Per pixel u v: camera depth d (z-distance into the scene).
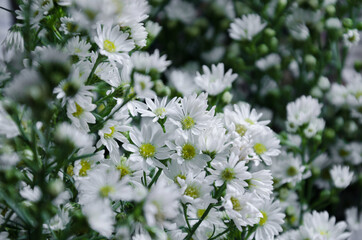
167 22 0.72
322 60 0.63
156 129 0.44
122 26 0.43
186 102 0.43
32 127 0.39
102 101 0.43
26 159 0.39
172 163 0.43
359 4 0.62
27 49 0.40
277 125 0.65
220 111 0.49
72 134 0.39
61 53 0.38
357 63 0.64
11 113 0.39
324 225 0.51
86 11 0.40
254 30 0.62
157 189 0.40
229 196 0.42
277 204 0.46
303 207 0.57
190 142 0.43
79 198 0.42
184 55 0.74
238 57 0.71
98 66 0.43
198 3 0.79
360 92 0.61
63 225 0.41
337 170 0.57
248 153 0.43
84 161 0.43
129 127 0.44
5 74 0.41
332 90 0.61
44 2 0.43
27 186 0.42
